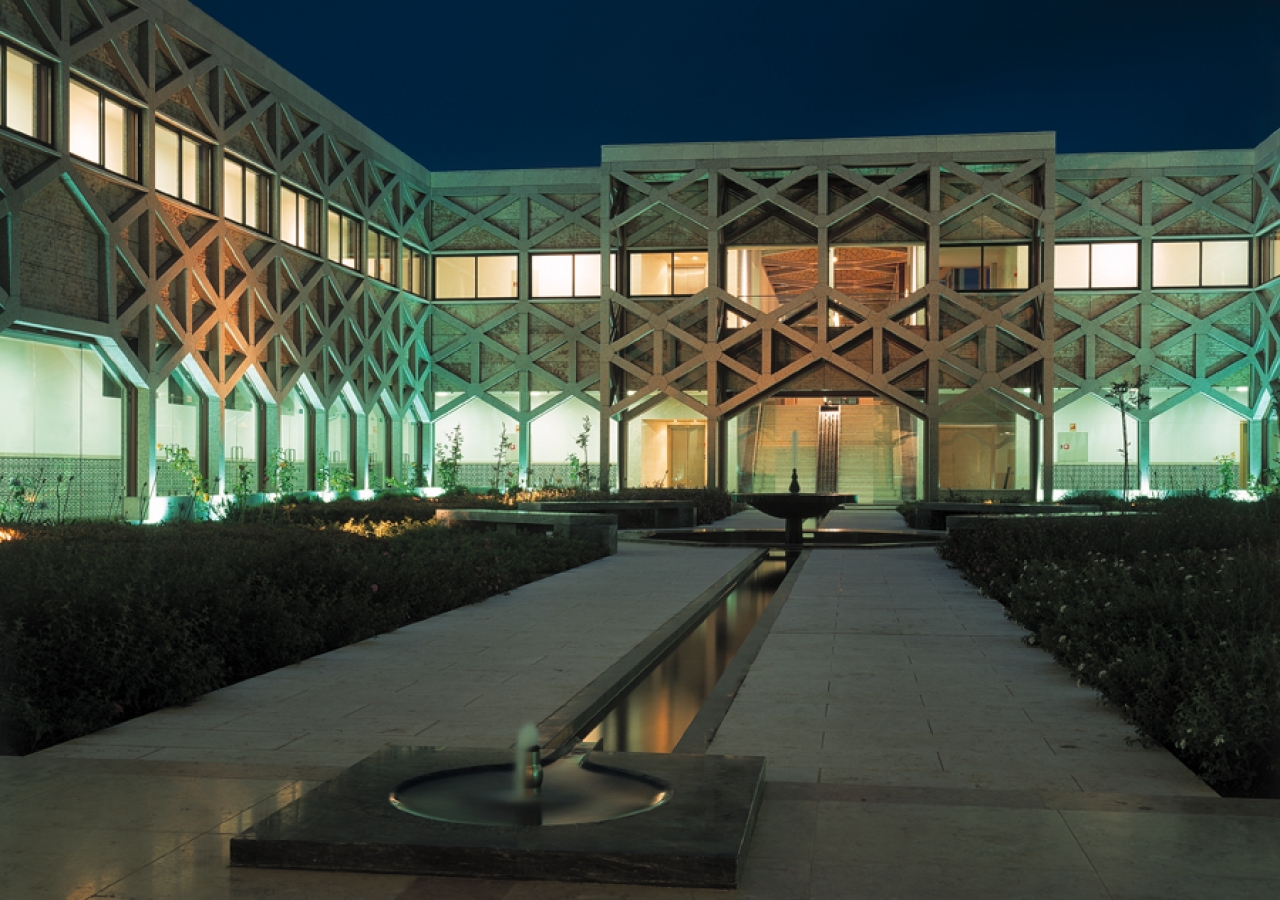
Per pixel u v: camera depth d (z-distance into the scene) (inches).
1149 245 1503.4
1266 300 1471.5
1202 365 1503.4
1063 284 1526.8
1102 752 254.5
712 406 1456.7
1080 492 1455.5
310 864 163.0
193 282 1087.0
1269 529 561.6
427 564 555.8
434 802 185.0
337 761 241.8
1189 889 156.6
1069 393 1526.8
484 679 343.3
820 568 715.4
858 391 1437.0
